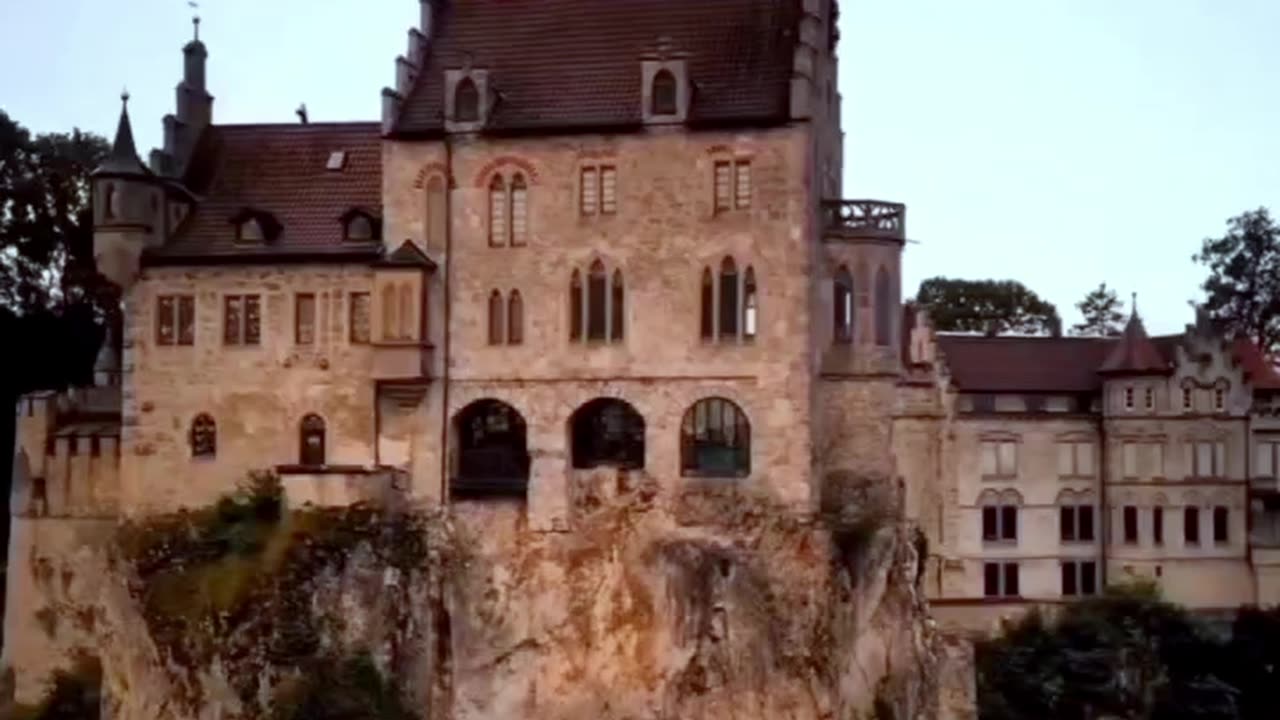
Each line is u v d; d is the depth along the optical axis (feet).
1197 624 320.50
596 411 228.63
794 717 214.48
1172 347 351.87
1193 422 334.44
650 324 222.89
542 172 226.17
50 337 312.09
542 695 223.71
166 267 233.14
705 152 221.87
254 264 231.50
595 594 223.10
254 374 231.09
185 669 205.77
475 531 226.79
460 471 229.25
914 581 241.35
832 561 217.97
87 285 320.29
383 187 230.07
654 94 223.10
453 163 228.02
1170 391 334.65
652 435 222.69
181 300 233.35
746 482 219.61
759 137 220.02
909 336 335.06
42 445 244.42
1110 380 337.72
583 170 225.56
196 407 232.53
